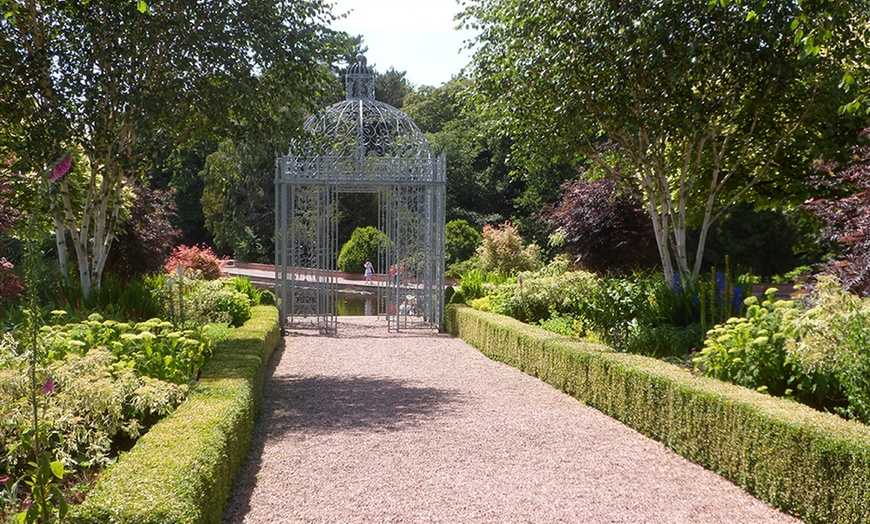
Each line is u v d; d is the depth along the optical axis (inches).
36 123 348.2
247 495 184.5
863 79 357.4
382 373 371.6
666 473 207.0
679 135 377.4
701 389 217.6
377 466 209.0
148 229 592.1
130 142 379.2
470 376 363.3
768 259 919.0
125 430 181.8
